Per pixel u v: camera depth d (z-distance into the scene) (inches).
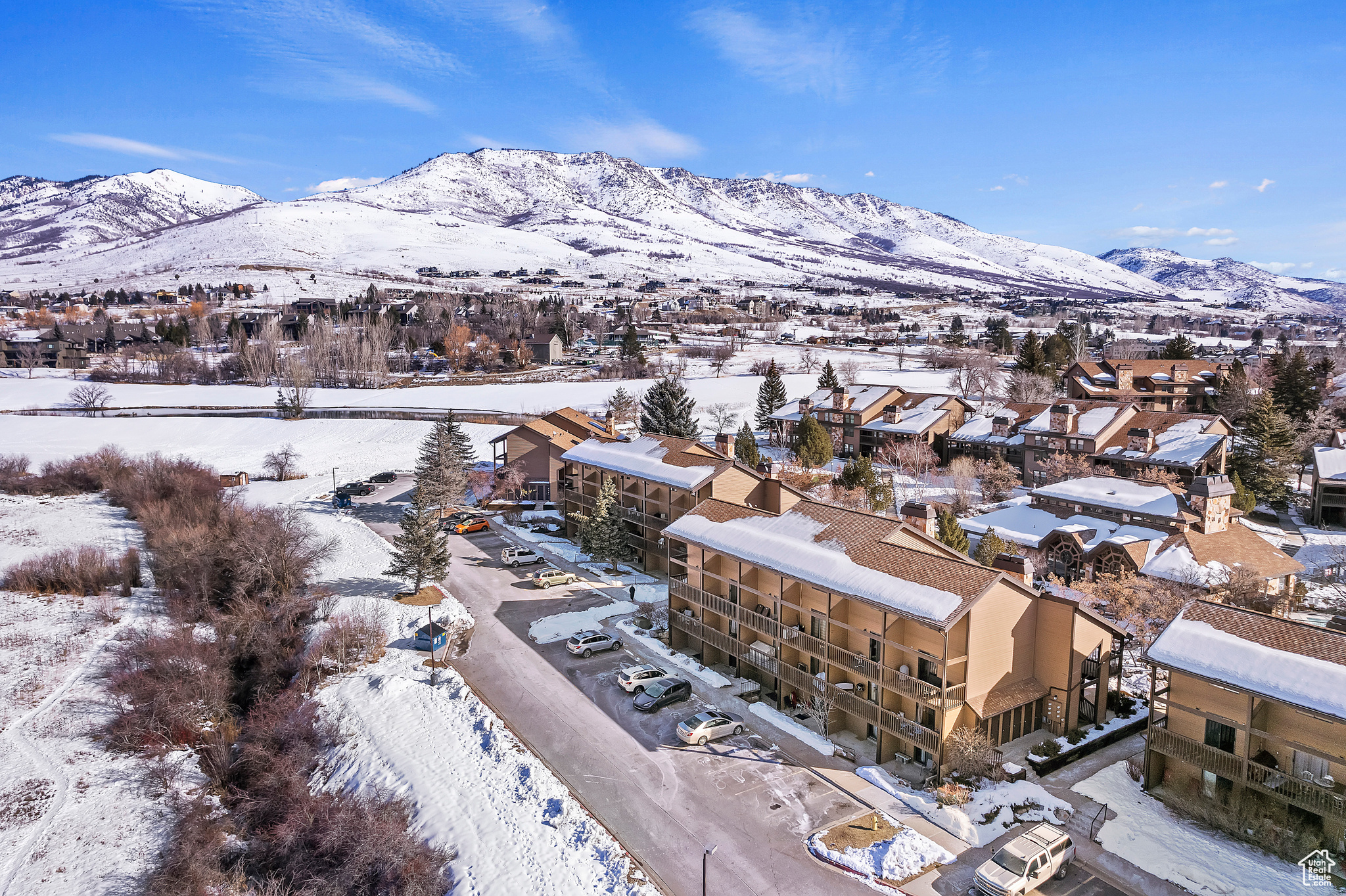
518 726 1531.7
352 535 2893.7
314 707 1681.8
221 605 2287.2
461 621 2062.0
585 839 1185.4
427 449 3388.3
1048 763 1333.7
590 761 1402.6
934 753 1298.0
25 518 3132.4
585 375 7007.9
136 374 6663.4
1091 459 3161.9
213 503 3004.4
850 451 4067.4
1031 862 1031.6
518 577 2420.0
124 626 2161.7
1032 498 2711.6
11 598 2315.5
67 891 1267.2
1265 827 1110.4
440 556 2297.0
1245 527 2237.9
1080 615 1403.8
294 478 3937.0
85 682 1878.7
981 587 1285.7
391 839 1223.5
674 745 1453.0
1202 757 1196.5
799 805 1262.3
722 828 1208.2
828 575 1470.2
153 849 1366.9
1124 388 4347.9
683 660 1818.4
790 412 4367.6
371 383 6589.6
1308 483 3110.2
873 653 1443.2
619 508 2529.5
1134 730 1480.1
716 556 1813.5
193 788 1544.0
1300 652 1114.1
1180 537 2053.4
